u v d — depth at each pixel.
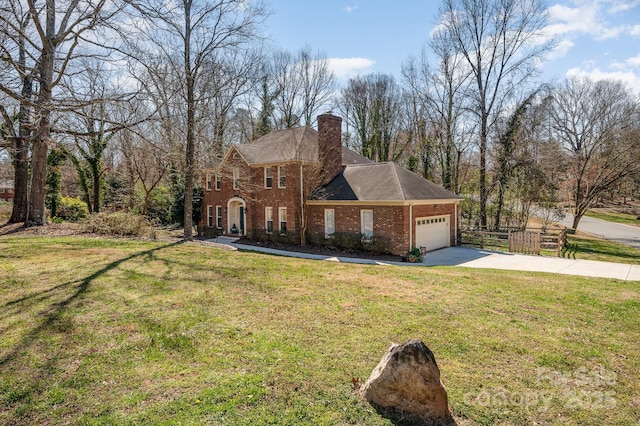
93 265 10.69
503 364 5.44
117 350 5.59
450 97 31.84
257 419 4.00
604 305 8.34
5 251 12.06
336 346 5.86
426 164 36.97
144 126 22.23
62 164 31.95
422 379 4.12
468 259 16.83
